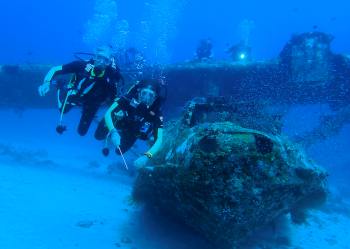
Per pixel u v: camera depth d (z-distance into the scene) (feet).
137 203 19.83
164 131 19.57
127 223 18.17
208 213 12.80
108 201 22.18
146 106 13.57
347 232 23.21
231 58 39.70
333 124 33.53
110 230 16.93
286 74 32.76
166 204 15.80
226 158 12.02
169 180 13.65
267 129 17.98
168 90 33.53
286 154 13.53
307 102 34.78
